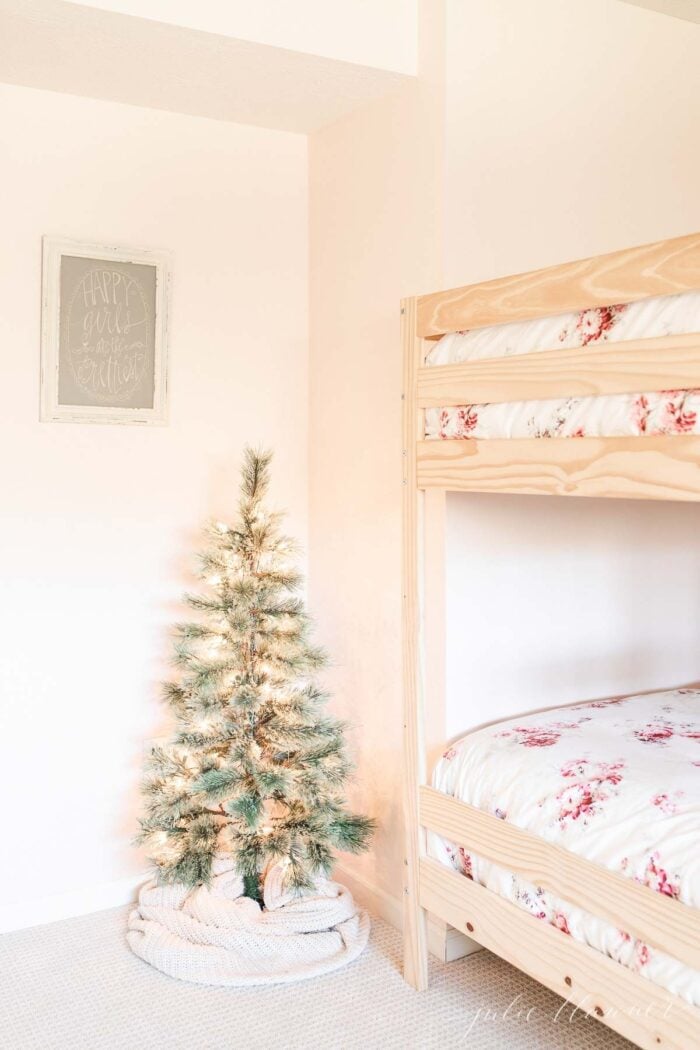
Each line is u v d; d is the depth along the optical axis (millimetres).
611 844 1741
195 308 2867
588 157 2689
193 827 2443
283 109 2793
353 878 2859
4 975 2404
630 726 2250
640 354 1640
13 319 2617
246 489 2660
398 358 2637
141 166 2768
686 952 1564
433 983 2375
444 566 2449
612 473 1710
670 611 2887
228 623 2502
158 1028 2182
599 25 2682
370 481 2771
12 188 2600
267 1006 2268
